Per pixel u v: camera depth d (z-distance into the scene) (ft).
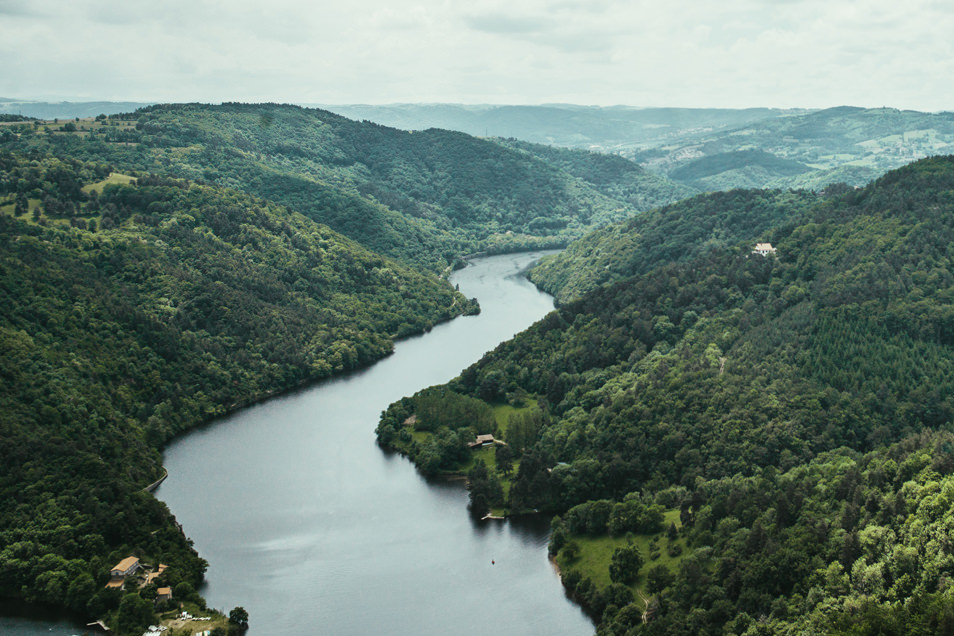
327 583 595.47
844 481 535.19
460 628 543.80
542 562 624.59
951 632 373.40
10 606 560.61
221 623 535.19
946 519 440.45
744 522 560.61
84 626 539.70
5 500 622.13
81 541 591.37
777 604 465.88
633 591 549.95
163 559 595.06
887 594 433.89
